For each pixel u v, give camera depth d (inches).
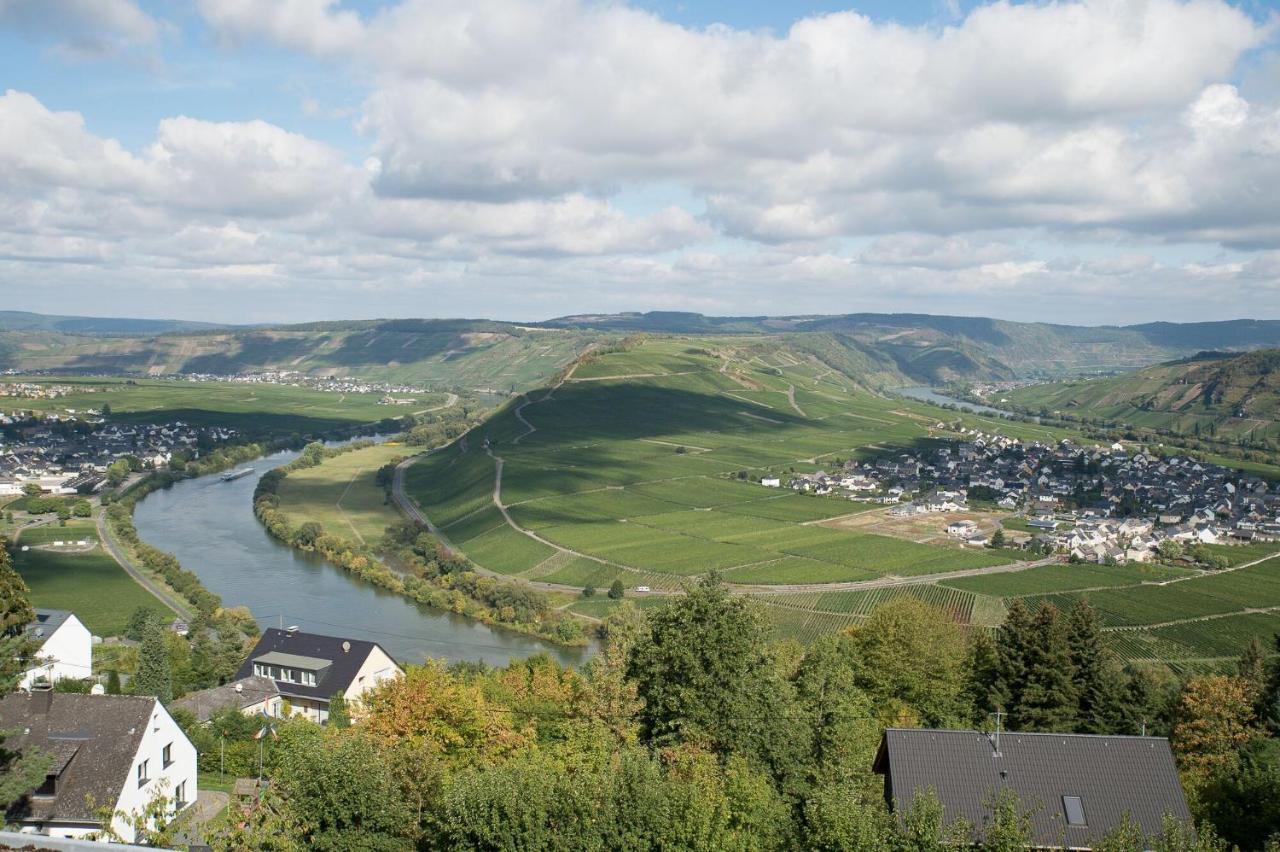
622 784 1993.1
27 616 2706.7
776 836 2041.1
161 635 4124.0
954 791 2272.4
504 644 6909.5
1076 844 2185.0
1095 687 3548.2
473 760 2667.3
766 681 2687.0
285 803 1898.4
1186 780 2800.2
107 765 2650.1
